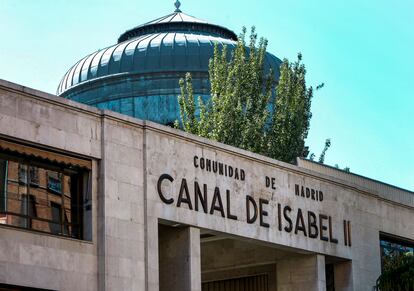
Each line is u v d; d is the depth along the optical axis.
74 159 34.56
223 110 50.91
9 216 32.44
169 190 37.03
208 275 46.22
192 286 37.34
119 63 66.25
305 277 43.06
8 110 32.69
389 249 48.00
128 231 35.38
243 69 52.16
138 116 64.38
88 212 34.75
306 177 43.09
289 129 51.97
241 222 39.47
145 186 36.25
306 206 42.72
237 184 39.69
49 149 33.78
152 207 36.28
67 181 34.56
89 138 35.00
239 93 51.59
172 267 37.81
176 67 64.88
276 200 41.28
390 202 48.09
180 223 37.31
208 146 38.84
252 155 40.50
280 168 41.81
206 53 65.75
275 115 52.22
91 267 34.34
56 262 33.34
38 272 32.75
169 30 69.50
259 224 40.22
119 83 65.50
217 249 45.25
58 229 33.88
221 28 70.56
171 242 37.97
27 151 33.19
